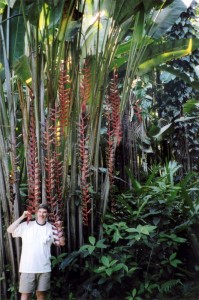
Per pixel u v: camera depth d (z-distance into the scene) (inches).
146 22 193.8
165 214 180.7
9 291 173.9
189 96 303.6
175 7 209.9
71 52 173.2
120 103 181.0
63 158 172.2
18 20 170.1
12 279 171.5
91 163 177.5
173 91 302.5
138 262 180.2
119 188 260.2
